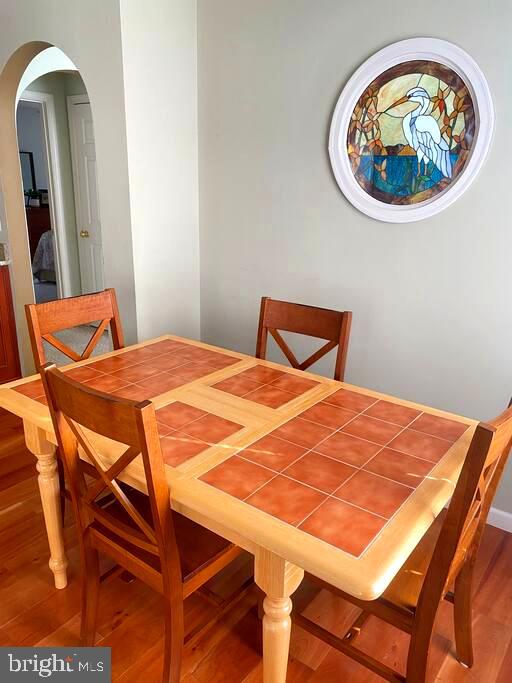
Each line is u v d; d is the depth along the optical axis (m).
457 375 2.07
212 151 2.57
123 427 1.04
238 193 2.54
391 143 2.01
